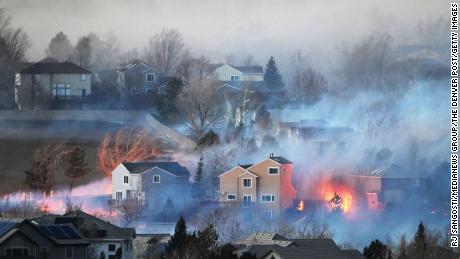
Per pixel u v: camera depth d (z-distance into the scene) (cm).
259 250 19612
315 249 19625
